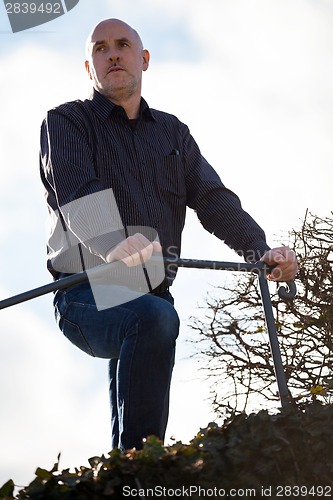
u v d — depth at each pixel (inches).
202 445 155.0
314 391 220.7
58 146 191.9
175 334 179.0
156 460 151.8
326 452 154.5
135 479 149.5
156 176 199.8
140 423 175.6
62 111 196.7
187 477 150.6
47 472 155.6
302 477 153.4
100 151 195.8
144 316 175.8
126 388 175.8
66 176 187.9
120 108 198.7
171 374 180.7
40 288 173.8
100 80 200.2
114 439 192.7
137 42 204.5
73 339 188.5
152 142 202.1
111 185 195.0
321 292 297.7
